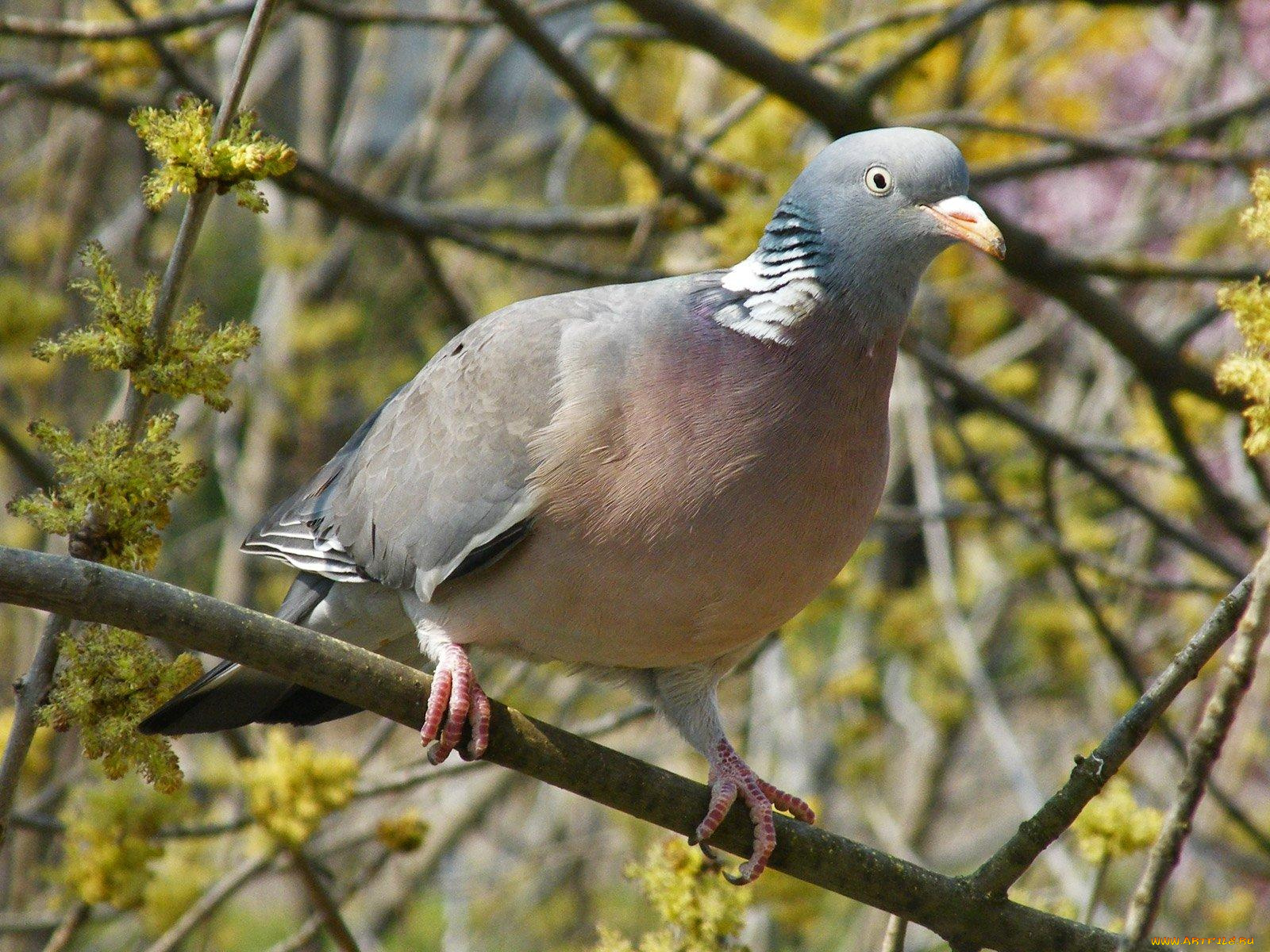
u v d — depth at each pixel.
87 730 5.01
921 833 14.58
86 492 4.96
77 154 15.11
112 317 4.93
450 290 10.96
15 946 11.69
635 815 6.23
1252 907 12.28
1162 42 14.05
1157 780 13.79
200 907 8.12
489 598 6.56
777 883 8.43
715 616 6.28
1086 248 14.14
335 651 5.64
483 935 14.45
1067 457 11.09
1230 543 14.51
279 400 14.36
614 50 14.38
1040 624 13.46
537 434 6.30
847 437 6.12
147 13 10.55
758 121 12.11
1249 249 12.91
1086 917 6.47
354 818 14.23
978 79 14.29
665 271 10.45
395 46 16.64
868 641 15.48
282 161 4.77
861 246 6.17
